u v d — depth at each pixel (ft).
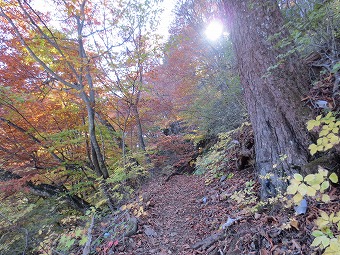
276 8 10.12
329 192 7.64
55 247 13.10
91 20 20.84
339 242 4.24
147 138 39.22
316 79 10.34
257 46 10.28
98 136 24.56
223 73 24.95
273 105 10.08
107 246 11.38
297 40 9.03
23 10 16.46
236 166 15.94
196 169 27.91
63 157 23.50
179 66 31.40
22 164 20.51
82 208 22.71
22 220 17.69
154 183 25.68
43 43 18.12
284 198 8.38
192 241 10.59
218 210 12.37
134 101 24.50
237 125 22.48
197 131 31.24
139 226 12.97
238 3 10.99
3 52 18.34
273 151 10.13
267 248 7.42
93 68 19.12
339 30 8.92
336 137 5.64
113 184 20.70
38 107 19.84
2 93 16.28
